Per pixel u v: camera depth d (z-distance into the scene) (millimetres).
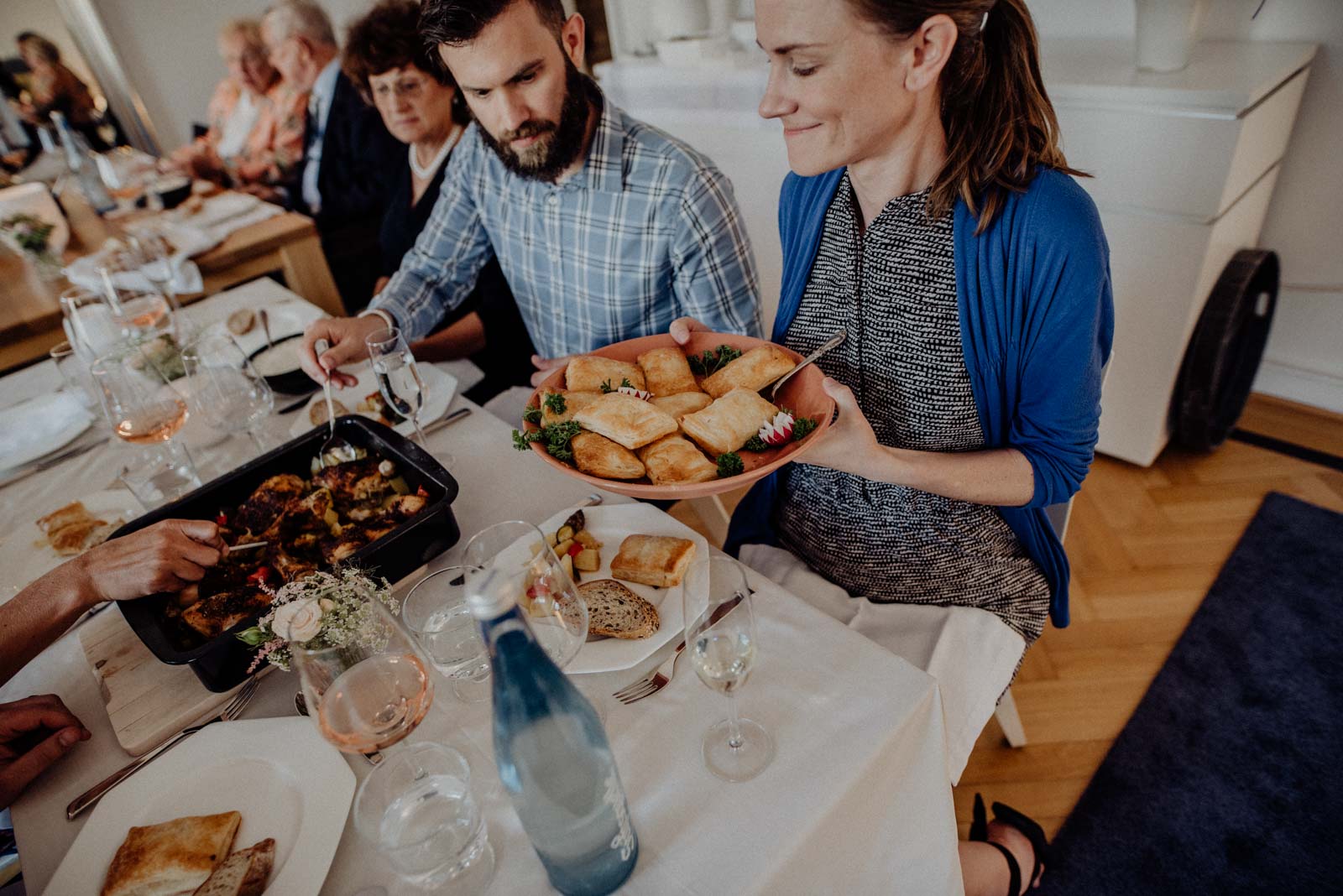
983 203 1021
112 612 1102
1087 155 1969
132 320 1757
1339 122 2062
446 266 1924
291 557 1095
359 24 2340
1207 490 2240
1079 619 1937
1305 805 1484
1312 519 2086
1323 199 2182
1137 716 1696
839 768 779
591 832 656
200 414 1439
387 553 1030
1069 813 1544
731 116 2621
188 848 761
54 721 918
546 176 1493
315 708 755
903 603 1259
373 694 767
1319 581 1916
